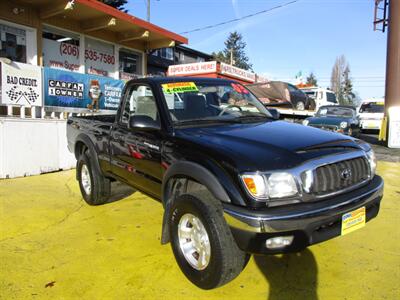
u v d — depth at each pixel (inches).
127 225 183.2
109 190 211.5
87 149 225.1
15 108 321.4
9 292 121.3
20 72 291.3
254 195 107.0
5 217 191.8
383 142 554.3
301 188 110.3
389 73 528.7
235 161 112.7
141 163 159.6
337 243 159.6
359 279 129.0
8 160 276.8
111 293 121.2
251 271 135.3
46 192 242.8
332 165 118.2
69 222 187.5
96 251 152.6
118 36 524.7
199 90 168.1
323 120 492.4
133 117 145.5
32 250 153.5
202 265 120.4
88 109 351.9
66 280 129.2
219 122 153.9
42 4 404.2
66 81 328.5
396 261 142.7
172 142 138.6
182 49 1136.8
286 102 589.3
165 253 150.9
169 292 121.8
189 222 127.6
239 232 107.1
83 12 431.8
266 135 132.6
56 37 450.3
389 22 533.3
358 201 119.3
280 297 118.2
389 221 188.9
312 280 128.7
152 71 918.4
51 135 303.4
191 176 123.5
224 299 117.3
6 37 391.2
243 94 183.2
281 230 104.2
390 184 275.0
